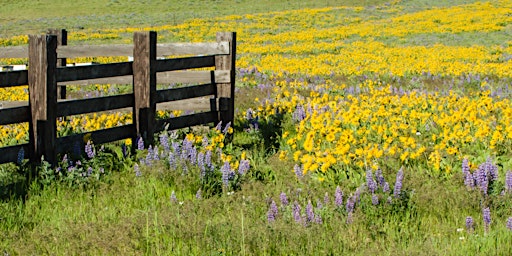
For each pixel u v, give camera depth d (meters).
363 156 8.27
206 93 11.12
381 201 6.73
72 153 8.85
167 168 8.24
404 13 67.06
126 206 7.11
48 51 8.21
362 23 58.41
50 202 7.18
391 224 6.31
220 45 11.19
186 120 10.70
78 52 10.87
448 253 5.43
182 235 5.86
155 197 7.45
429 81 21.08
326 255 5.49
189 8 80.69
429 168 8.09
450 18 56.25
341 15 66.25
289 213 6.37
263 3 84.44
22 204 7.07
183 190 7.64
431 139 10.05
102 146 9.08
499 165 8.45
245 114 13.34
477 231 6.09
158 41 48.22
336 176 7.76
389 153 8.42
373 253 5.42
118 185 7.77
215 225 6.11
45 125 8.28
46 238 5.88
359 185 7.41
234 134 11.27
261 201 7.02
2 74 7.92
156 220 6.16
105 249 5.56
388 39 44.84
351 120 10.87
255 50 37.62
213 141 9.46
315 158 8.29
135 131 9.78
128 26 61.38
